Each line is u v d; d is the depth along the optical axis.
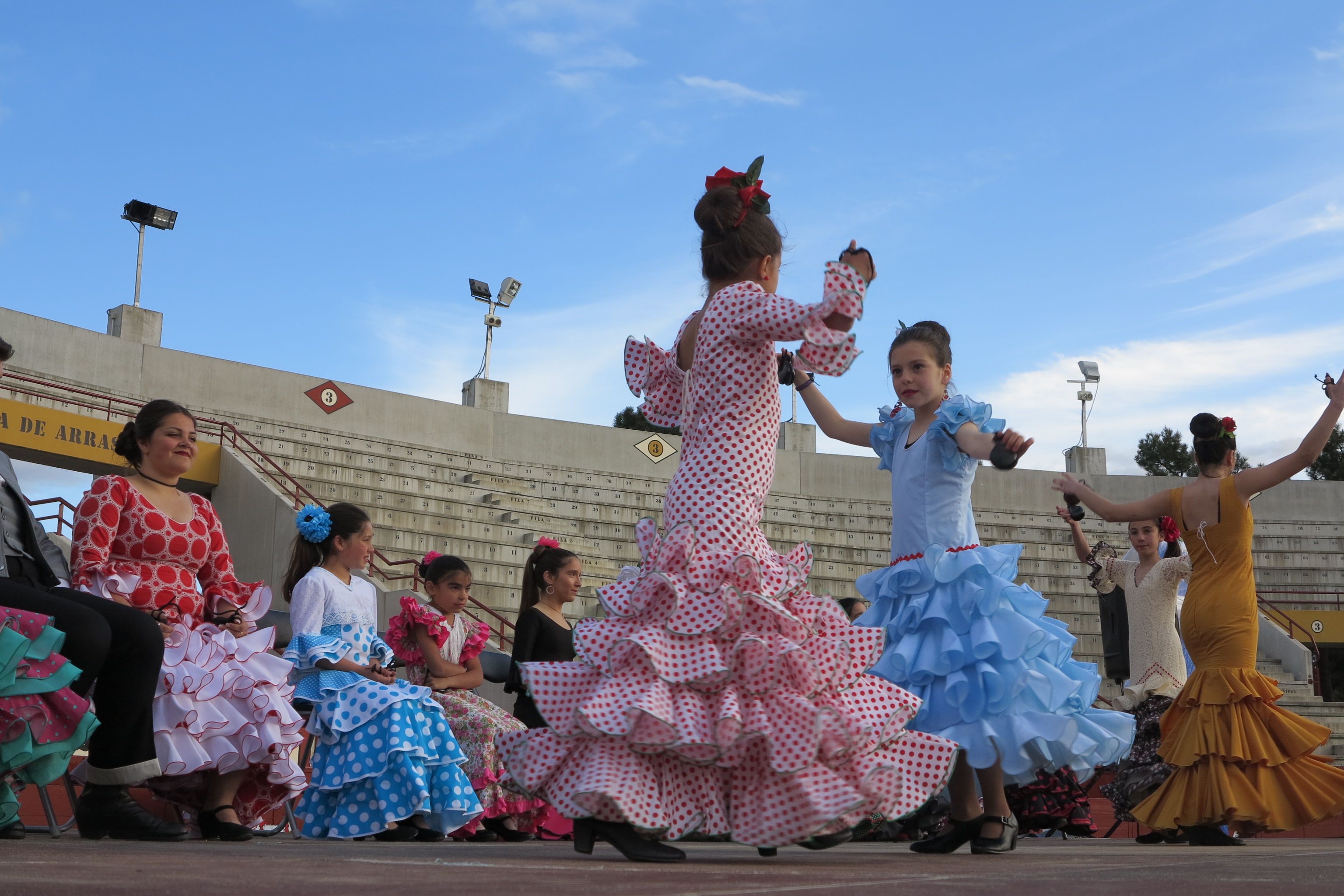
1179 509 4.40
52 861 1.85
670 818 2.40
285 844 3.40
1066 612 18.53
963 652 3.33
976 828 3.29
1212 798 4.12
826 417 3.96
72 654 3.04
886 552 20.53
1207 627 4.27
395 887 1.44
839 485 20.92
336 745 4.56
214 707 3.78
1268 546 20.59
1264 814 4.02
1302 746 4.07
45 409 14.29
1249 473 4.26
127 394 16.83
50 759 2.90
